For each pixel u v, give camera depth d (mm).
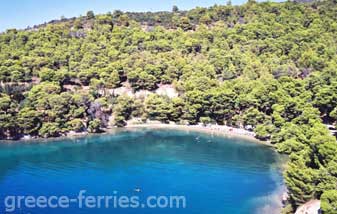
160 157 150250
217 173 129125
